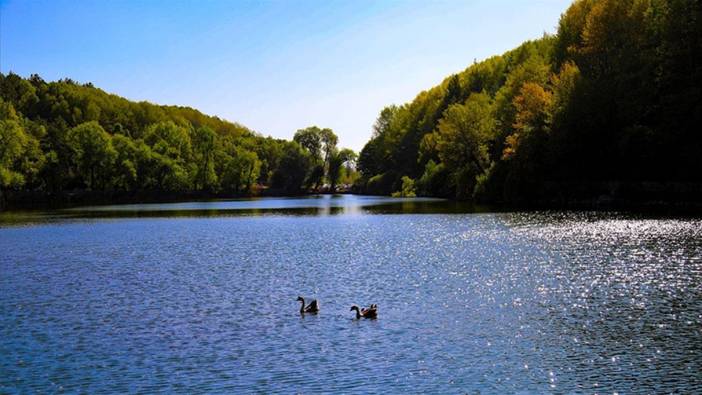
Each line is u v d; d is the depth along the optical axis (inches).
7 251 2283.5
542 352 941.2
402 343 1000.2
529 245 2085.4
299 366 900.0
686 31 3575.3
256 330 1102.4
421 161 7470.5
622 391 784.9
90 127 6589.6
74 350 1006.4
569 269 1603.1
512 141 4436.5
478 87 7544.3
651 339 991.6
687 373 841.5
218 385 834.2
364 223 3297.2
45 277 1691.7
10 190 6190.9
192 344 1025.5
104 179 6811.0
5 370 912.9
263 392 805.2
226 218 3986.2
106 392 818.8
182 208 5418.3
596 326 1073.5
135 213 4643.2
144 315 1234.0
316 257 1996.8
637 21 4175.7
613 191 3826.3
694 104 3491.6
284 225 3334.2
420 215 3715.6
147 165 7057.1
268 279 1606.8
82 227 3324.3
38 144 6397.6
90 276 1699.1
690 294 1286.9
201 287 1515.7
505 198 4453.7
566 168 4190.5
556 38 5354.3
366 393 792.9
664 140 3563.0
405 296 1350.9
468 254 1939.0
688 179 3513.8
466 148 5206.7
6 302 1371.8
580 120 3998.5
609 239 2155.5
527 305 1237.1
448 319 1144.2
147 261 1972.2
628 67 3941.9
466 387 807.7
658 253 1806.1
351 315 1195.9
